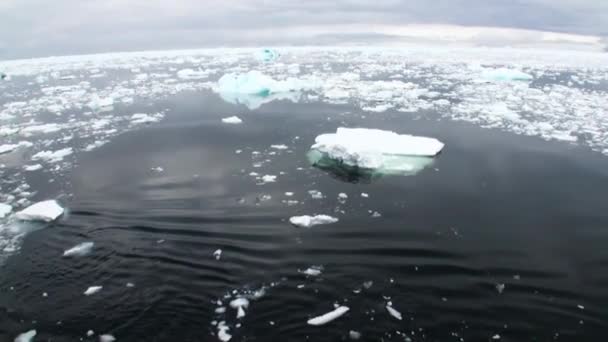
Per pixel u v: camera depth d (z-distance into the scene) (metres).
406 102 20.75
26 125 17.36
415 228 8.06
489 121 16.88
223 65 39.94
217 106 20.94
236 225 8.27
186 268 6.83
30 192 10.29
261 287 6.30
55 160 12.68
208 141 14.43
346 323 5.51
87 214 8.95
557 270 6.65
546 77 29.25
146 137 15.09
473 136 14.72
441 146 12.91
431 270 6.66
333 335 5.32
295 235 7.82
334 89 23.33
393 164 11.94
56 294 6.33
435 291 6.13
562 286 6.23
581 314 5.62
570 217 8.52
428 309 5.75
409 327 5.42
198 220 8.52
